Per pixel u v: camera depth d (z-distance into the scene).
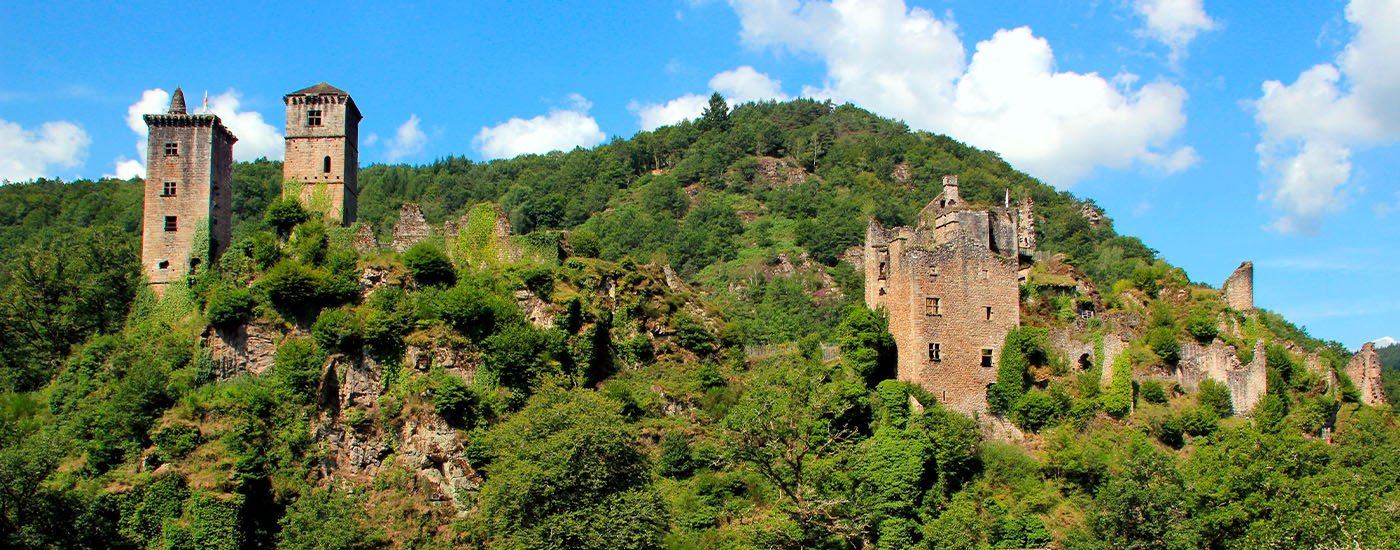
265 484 84.94
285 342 92.75
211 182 106.69
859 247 184.75
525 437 80.62
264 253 99.75
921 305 96.81
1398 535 75.88
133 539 79.75
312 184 112.06
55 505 76.19
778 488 84.25
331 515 82.19
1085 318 107.62
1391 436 103.44
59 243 115.31
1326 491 81.94
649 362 103.12
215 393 89.94
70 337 104.56
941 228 103.69
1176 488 81.38
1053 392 96.88
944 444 87.12
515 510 75.38
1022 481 88.69
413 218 107.00
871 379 96.88
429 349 92.75
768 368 103.75
